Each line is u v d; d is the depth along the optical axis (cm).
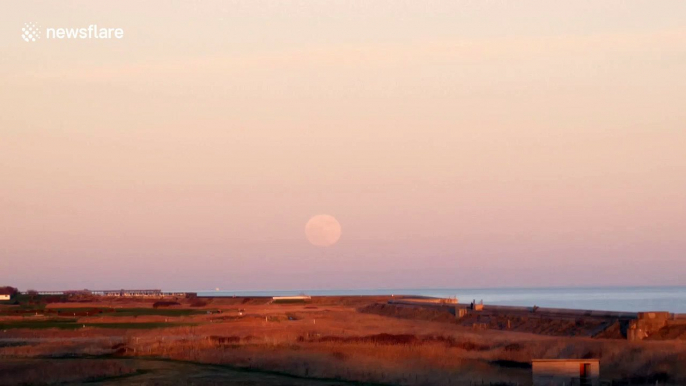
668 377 5472
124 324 10644
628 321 8000
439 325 11225
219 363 6062
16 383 5159
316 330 9288
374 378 5369
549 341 7431
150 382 5156
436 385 5162
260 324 10500
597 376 4966
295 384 5128
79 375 5409
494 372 5647
